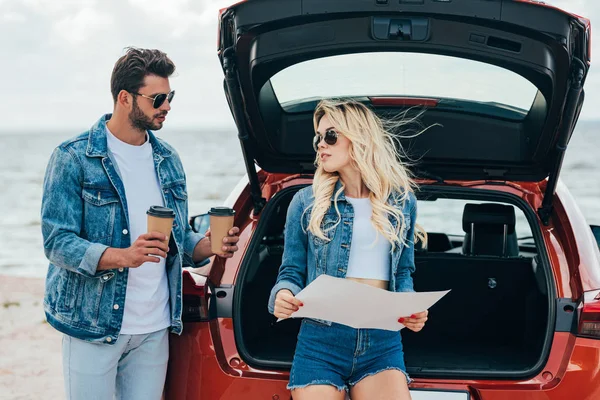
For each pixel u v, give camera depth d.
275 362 2.93
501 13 2.63
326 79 3.26
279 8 2.71
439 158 3.53
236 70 3.01
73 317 2.73
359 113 2.52
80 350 2.76
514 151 3.44
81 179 2.72
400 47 2.78
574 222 3.27
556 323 2.93
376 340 2.52
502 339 3.75
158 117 2.78
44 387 4.85
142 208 2.82
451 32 2.74
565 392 2.80
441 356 3.38
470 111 3.43
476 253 3.88
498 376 2.86
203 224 3.76
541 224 3.36
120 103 2.76
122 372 2.90
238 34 2.79
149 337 2.86
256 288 3.60
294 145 3.50
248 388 2.88
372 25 2.73
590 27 2.73
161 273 2.88
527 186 3.56
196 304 2.96
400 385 2.51
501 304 3.74
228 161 57.19
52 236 2.65
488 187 3.54
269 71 3.04
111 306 2.73
